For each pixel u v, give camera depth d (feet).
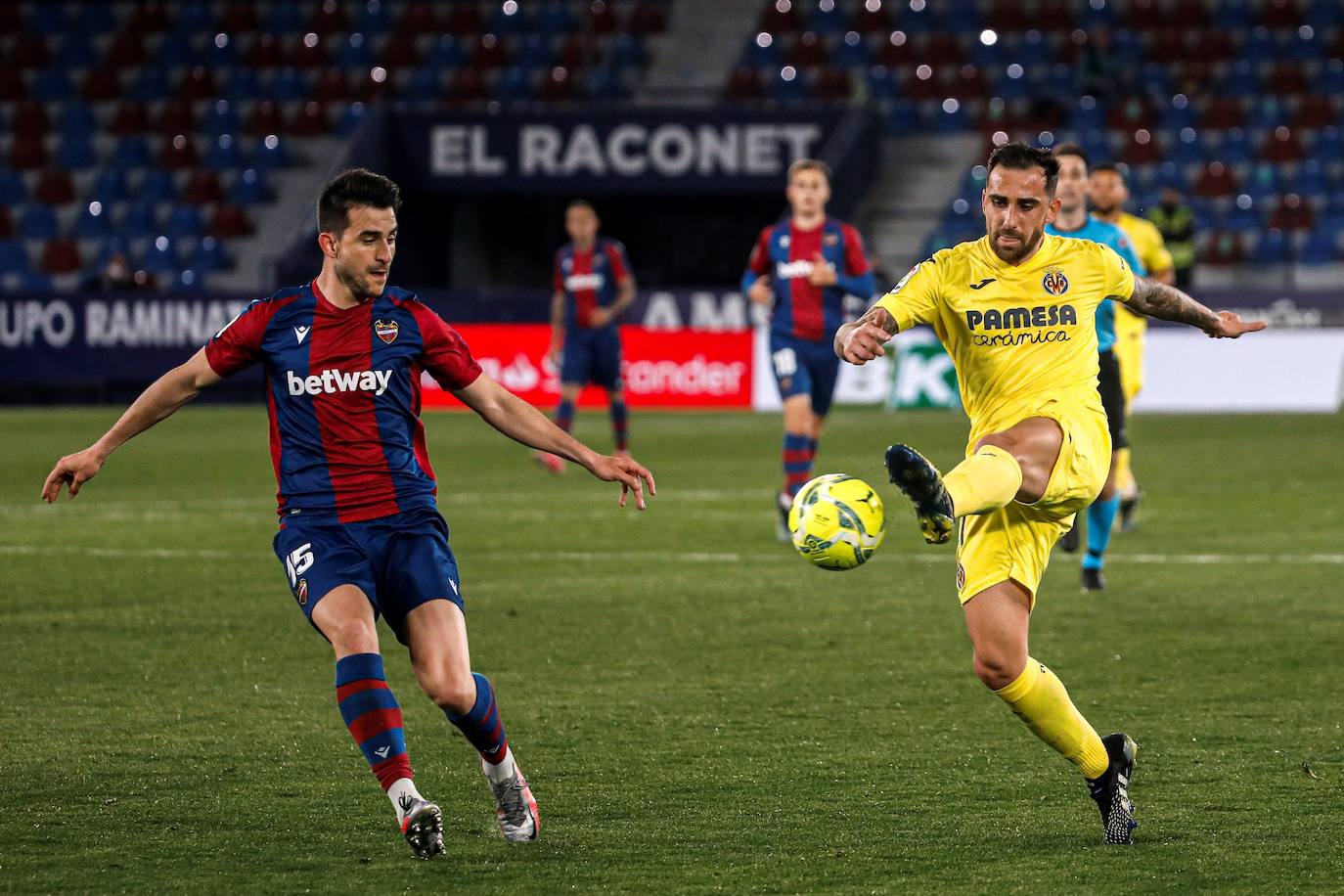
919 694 77.87
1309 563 117.70
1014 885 49.75
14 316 272.51
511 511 150.00
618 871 51.42
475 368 54.70
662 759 65.67
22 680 81.05
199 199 324.19
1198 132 321.11
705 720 72.49
